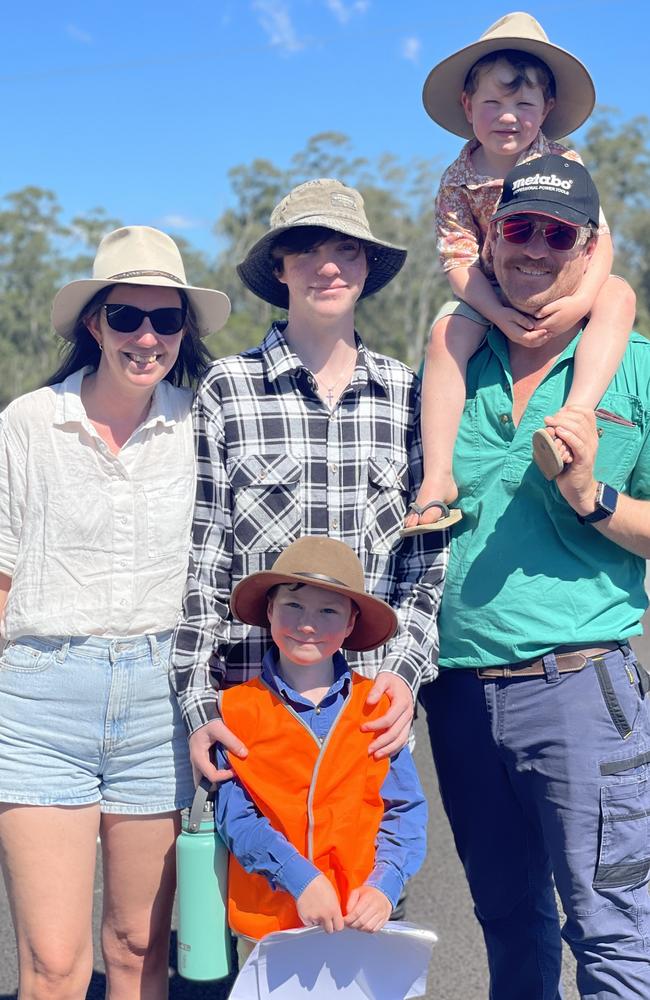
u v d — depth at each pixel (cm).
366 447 247
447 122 290
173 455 242
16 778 228
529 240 224
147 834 237
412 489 253
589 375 227
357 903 206
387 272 267
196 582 238
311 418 246
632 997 218
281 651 222
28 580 234
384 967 212
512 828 246
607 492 220
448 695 246
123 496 235
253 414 244
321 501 243
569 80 266
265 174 6375
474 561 237
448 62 271
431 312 6381
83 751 233
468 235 273
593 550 230
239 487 241
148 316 232
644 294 6184
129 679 233
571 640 225
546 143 270
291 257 244
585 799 223
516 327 233
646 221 6084
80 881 231
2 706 232
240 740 220
